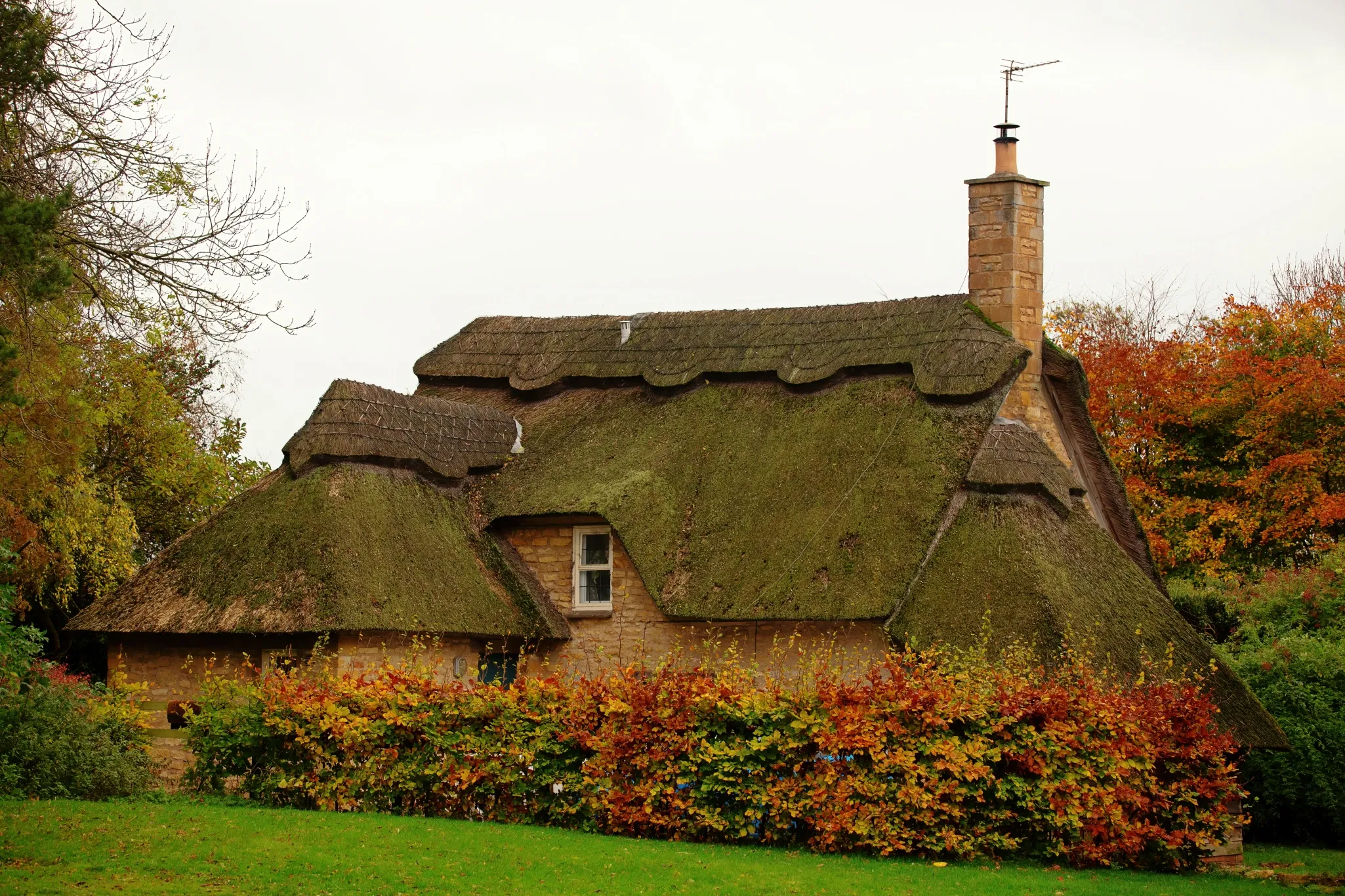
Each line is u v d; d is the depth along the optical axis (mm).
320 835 15203
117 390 31672
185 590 23062
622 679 17344
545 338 30547
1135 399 42219
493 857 14461
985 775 15797
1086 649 20906
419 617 22875
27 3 17047
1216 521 38625
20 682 18688
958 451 23906
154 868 13570
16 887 12609
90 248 18203
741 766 16031
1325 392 38000
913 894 13516
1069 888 14289
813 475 24734
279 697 18359
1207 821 16531
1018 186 26516
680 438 26609
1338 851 21688
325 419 24938
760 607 22969
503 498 26594
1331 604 25984
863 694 16031
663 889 13406
